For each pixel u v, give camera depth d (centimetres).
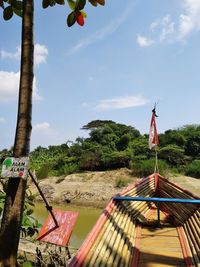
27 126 350
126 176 2711
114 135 3678
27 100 351
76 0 315
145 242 600
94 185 2566
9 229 335
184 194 743
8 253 332
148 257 524
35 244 1033
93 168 3059
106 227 507
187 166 2958
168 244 588
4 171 342
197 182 2453
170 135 3469
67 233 630
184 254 528
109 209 580
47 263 786
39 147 4516
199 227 571
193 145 3353
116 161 2986
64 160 3303
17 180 342
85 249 393
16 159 344
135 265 475
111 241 481
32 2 360
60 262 738
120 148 3506
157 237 630
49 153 4122
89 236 431
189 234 605
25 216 637
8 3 361
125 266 451
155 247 572
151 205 877
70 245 1194
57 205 2339
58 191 2530
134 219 695
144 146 3198
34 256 896
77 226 1584
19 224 341
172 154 3103
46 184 2666
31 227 661
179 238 618
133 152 3192
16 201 339
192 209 683
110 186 2541
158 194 891
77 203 2338
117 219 587
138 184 824
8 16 365
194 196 690
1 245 332
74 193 2458
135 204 763
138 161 2930
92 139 3706
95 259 394
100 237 461
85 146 3466
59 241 631
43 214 1898
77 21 325
